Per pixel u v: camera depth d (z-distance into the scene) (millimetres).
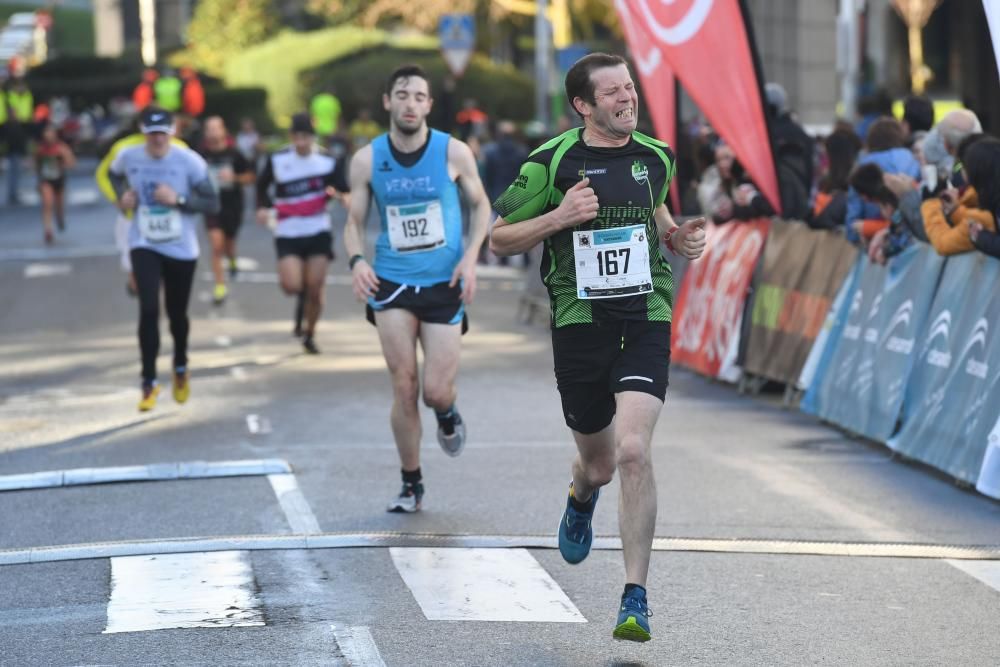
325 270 34625
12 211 80688
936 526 18812
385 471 22031
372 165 19516
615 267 14344
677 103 35031
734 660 13711
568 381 14688
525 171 14547
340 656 13656
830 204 27547
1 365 33812
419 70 19516
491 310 44594
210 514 19312
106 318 42188
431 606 15281
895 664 13648
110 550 17422
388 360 19266
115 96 129750
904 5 104000
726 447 24062
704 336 32438
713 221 33125
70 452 23750
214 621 14734
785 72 77000
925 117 29094
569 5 112938
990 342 20641
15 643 14148
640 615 13195
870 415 24234
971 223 20516
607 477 15258
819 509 19703
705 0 29062
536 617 14953
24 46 194125
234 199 49125
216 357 34594
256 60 129125
